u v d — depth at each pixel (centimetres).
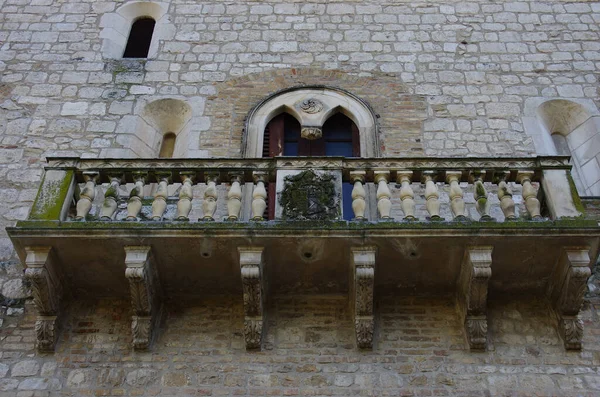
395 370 985
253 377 980
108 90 1438
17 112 1388
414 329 1035
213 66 1490
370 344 1004
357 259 995
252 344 1005
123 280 1051
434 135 1362
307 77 1471
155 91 1440
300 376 980
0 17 1570
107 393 965
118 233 995
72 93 1429
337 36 1550
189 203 1068
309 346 1017
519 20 1584
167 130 1448
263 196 1070
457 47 1530
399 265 1030
